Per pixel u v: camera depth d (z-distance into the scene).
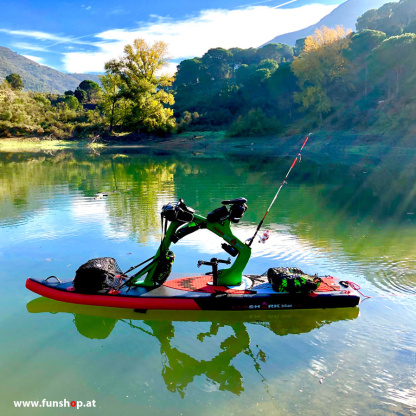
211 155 41.03
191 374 3.83
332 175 21.78
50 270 6.51
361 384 3.63
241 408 3.32
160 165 28.25
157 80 67.62
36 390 3.56
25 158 34.44
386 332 4.60
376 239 8.45
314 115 69.06
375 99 56.62
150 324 4.93
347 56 62.59
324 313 5.17
